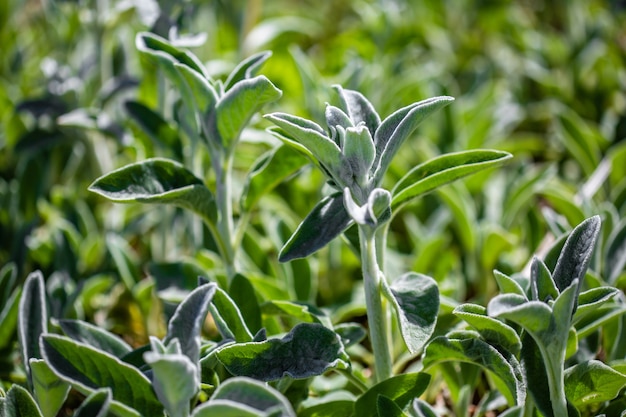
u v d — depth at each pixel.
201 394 1.20
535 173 1.47
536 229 1.43
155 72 1.49
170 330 1.07
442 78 1.91
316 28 2.21
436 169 1.15
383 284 1.11
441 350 1.13
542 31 2.26
